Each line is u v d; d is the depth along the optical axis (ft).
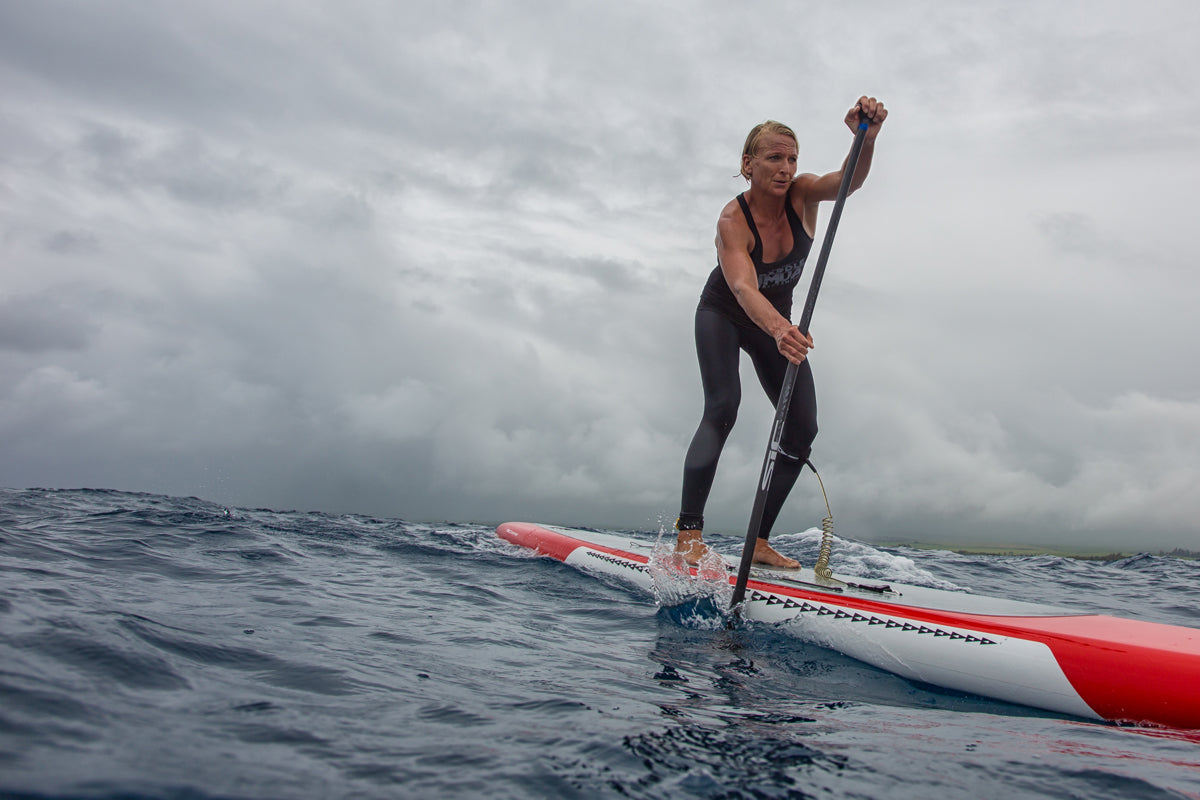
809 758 5.48
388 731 5.47
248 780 4.36
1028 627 9.23
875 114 11.14
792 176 12.44
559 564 17.30
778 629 10.89
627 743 5.48
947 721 7.20
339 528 24.35
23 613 7.50
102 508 23.50
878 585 12.21
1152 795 5.08
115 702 5.44
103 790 4.02
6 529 15.71
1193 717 7.64
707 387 13.48
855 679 8.95
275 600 11.12
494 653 8.84
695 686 7.88
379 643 8.77
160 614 8.68
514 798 4.41
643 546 17.25
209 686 6.12
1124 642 8.62
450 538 22.74
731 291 13.05
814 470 13.46
